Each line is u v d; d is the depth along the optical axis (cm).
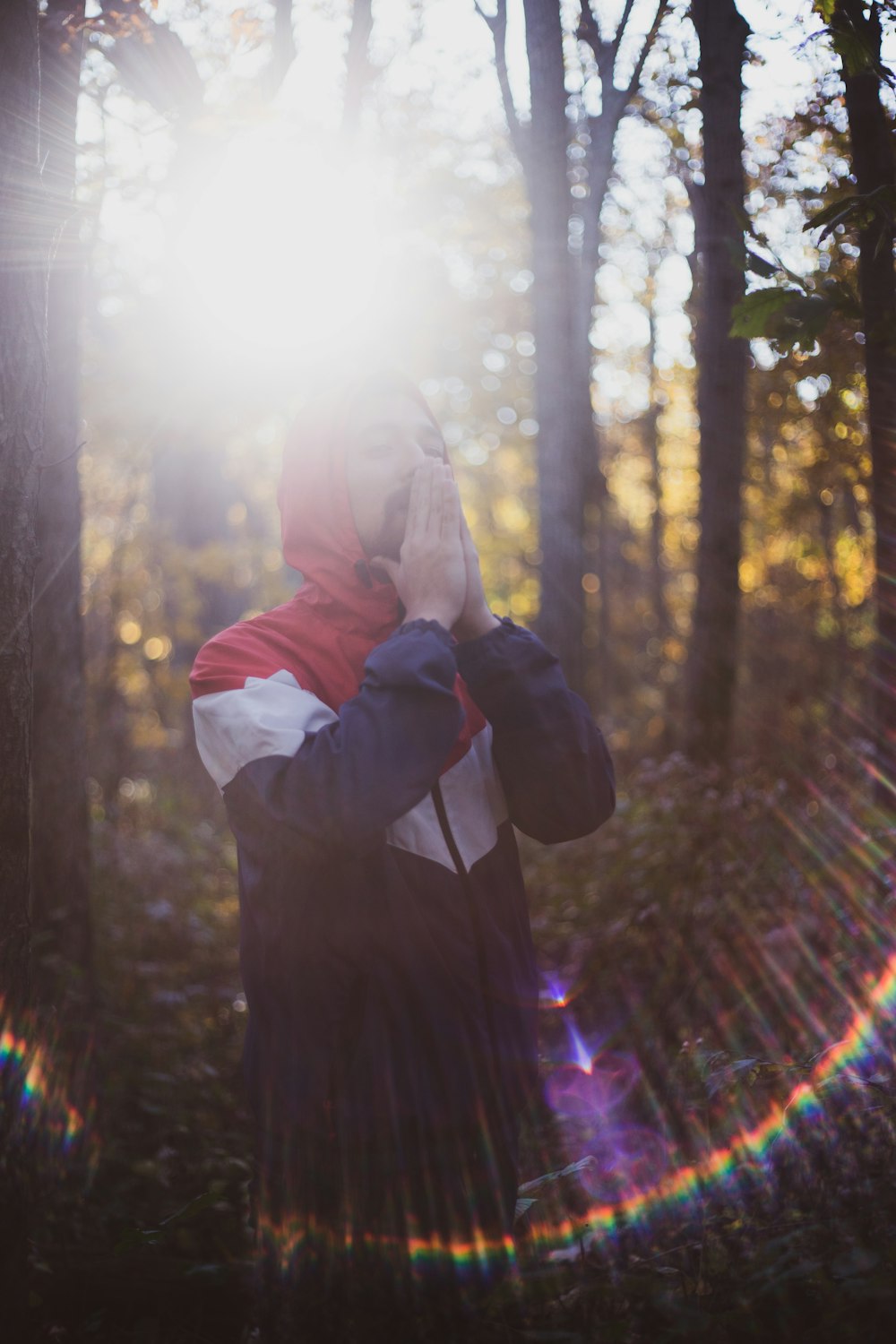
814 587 734
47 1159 307
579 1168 212
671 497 1289
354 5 399
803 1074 217
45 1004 361
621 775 781
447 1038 161
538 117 516
